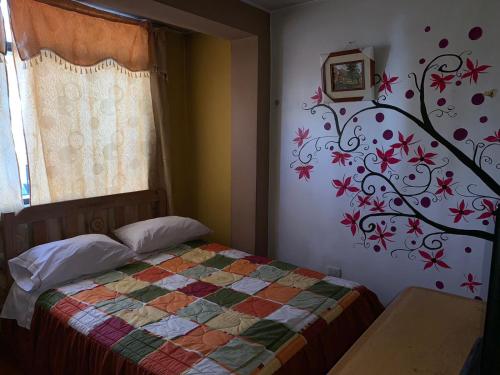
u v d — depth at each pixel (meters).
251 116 2.97
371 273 2.67
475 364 1.01
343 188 2.72
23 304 2.13
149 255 2.66
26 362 2.12
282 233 3.14
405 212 2.46
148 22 2.97
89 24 2.62
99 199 2.77
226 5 2.56
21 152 2.39
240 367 1.43
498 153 2.10
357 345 1.15
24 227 2.42
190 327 1.72
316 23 2.71
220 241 3.51
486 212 2.17
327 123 2.74
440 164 2.29
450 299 1.45
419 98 2.33
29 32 2.30
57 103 2.51
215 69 3.28
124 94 2.92
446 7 2.18
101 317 1.82
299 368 1.57
